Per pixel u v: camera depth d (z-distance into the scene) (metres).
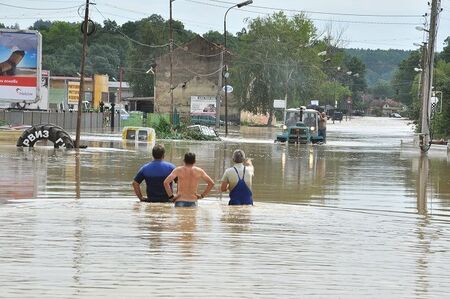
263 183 32.03
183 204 21.84
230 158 45.53
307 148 63.19
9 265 13.57
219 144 64.81
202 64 136.12
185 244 15.95
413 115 123.50
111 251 14.98
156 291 12.03
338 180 34.22
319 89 149.88
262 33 143.62
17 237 16.33
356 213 22.94
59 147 49.72
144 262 14.04
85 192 26.33
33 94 67.31
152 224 18.50
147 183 22.81
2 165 36.25
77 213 20.25
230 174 22.70
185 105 136.38
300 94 141.62
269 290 12.32
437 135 83.69
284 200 26.27
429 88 60.38
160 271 13.34
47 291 11.87
